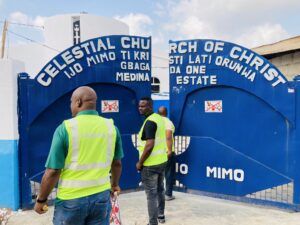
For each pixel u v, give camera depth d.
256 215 5.57
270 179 5.84
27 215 5.69
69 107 6.25
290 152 5.66
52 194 6.05
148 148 4.70
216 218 5.48
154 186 4.80
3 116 5.88
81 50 6.21
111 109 6.57
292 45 9.09
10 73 5.82
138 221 5.36
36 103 5.97
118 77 6.54
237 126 6.10
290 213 5.63
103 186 2.99
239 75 5.99
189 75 6.44
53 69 6.04
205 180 6.41
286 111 5.63
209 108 6.33
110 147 3.08
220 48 6.12
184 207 6.02
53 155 2.77
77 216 2.87
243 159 6.05
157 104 15.95
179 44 6.48
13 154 5.88
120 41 6.52
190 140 6.52
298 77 5.55
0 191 5.94
